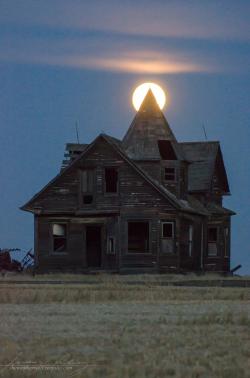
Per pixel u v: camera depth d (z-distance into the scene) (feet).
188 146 479.00
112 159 416.67
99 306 212.84
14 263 462.60
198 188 460.96
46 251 421.18
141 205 414.21
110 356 137.59
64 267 419.33
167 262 413.59
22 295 231.91
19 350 143.43
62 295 233.14
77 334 161.38
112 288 268.62
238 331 165.27
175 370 125.49
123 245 413.39
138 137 434.30
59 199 421.59
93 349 144.46
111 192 417.28
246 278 374.02
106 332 163.63
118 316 189.26
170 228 414.82
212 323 176.45
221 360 133.49
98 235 426.92
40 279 350.84
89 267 419.54
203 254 453.58
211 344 148.36
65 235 421.59
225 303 220.64
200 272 431.02
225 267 474.08
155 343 149.79
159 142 441.27
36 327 171.12
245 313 192.24
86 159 419.54
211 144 476.95
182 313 196.03
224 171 483.92
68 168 419.95
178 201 420.77
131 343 149.89
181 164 433.48
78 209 418.92
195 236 442.50
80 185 419.33
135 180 415.23
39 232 422.82
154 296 237.66
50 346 147.43
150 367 127.24
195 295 241.14
